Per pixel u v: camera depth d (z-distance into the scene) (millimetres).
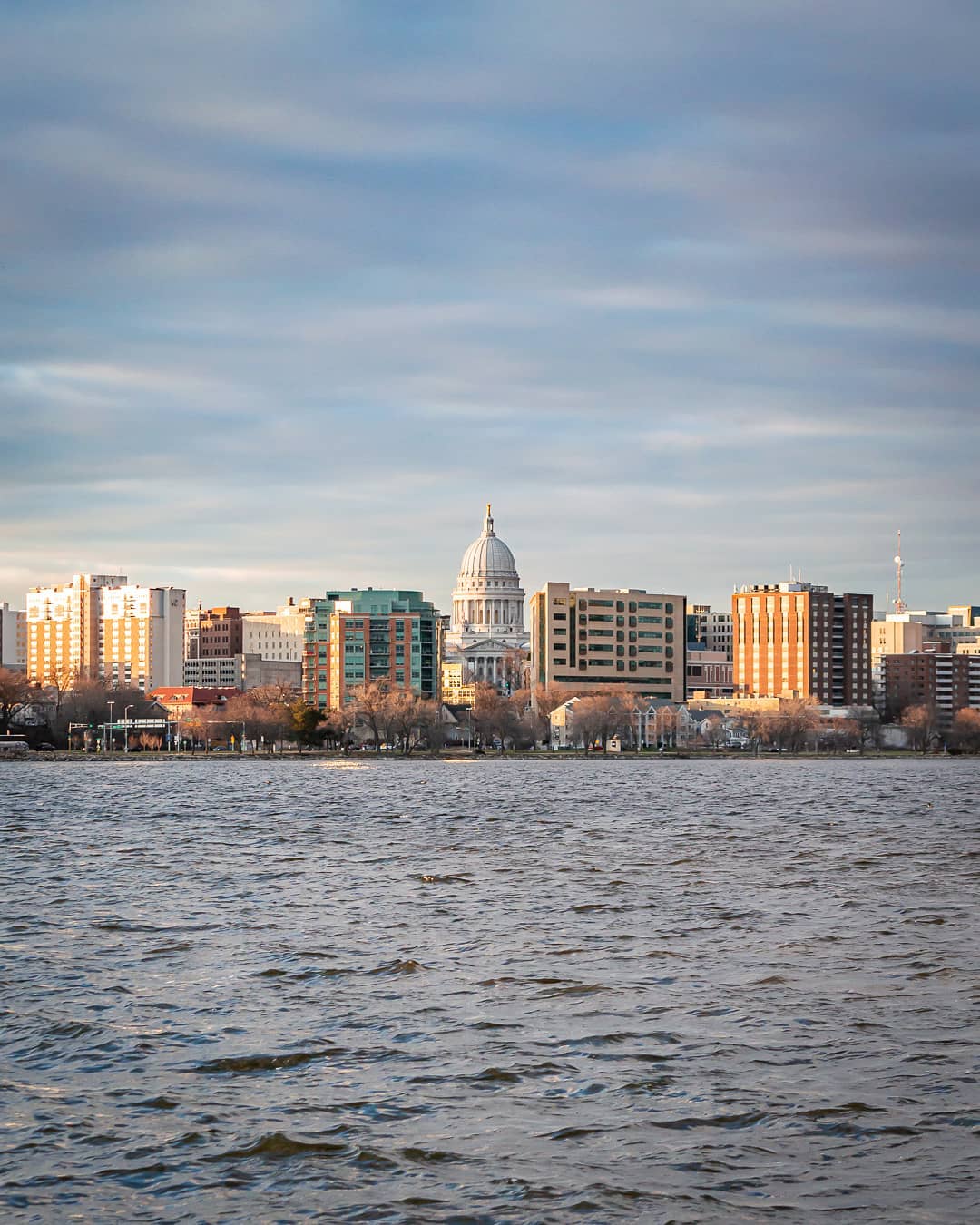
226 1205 59969
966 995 92938
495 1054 79562
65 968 101438
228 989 94688
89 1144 66062
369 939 113250
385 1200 60375
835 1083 74562
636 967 101875
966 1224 58031
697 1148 65625
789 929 118375
